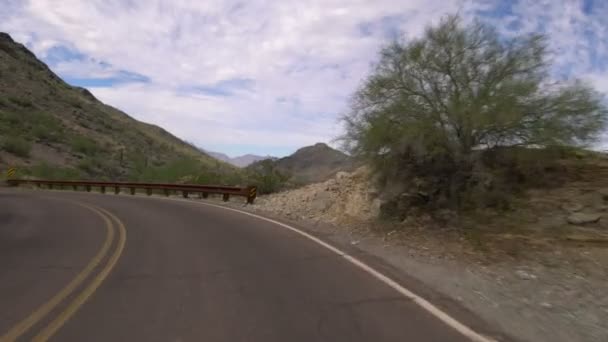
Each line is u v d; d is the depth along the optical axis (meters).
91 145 62.78
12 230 13.14
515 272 7.57
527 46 11.48
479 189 11.54
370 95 13.03
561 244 8.73
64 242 10.94
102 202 23.22
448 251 9.18
